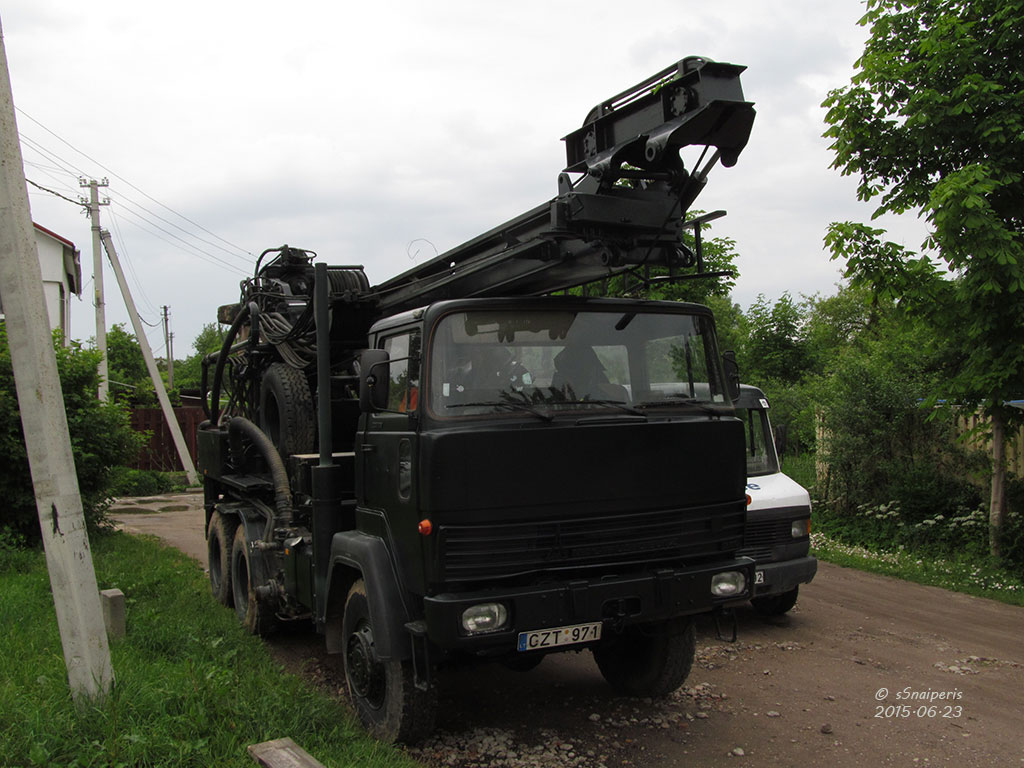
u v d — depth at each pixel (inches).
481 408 174.9
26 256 181.8
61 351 474.9
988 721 205.2
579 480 173.3
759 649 269.6
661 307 198.4
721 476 191.0
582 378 186.1
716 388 201.3
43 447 182.9
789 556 296.0
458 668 185.9
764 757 183.6
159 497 816.9
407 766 168.7
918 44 362.6
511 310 183.8
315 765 150.8
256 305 309.3
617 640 206.1
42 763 153.6
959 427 469.4
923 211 367.9
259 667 230.8
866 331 1014.4
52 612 277.4
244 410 337.7
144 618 265.9
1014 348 354.9
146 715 177.5
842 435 500.1
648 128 182.1
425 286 234.8
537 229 192.9
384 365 186.4
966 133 359.3
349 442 275.3
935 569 389.4
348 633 200.4
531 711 211.2
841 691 227.9
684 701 219.1
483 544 165.9
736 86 173.2
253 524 282.0
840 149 384.8
